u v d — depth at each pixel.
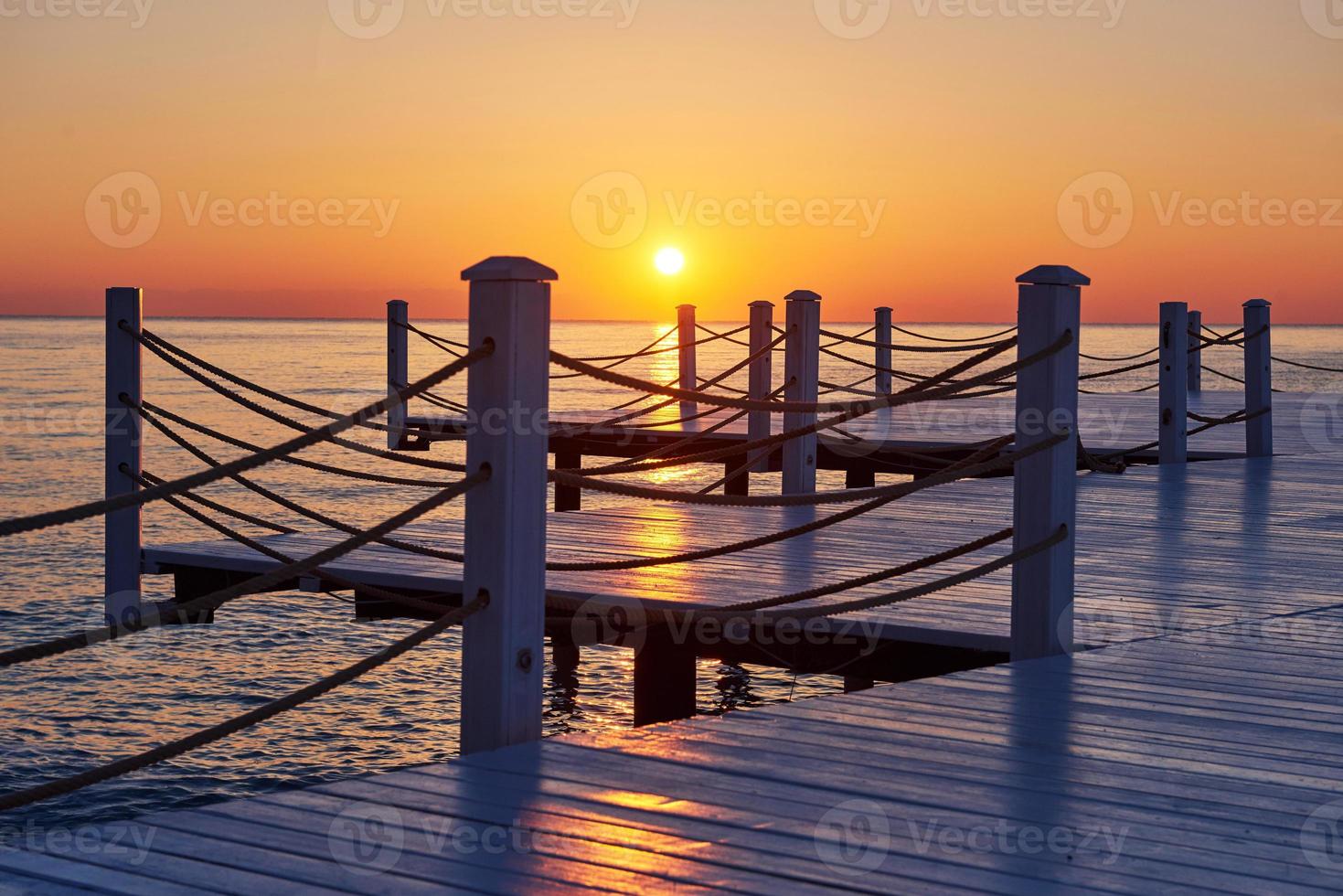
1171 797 3.63
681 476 28.16
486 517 4.07
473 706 4.12
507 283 4.00
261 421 43.78
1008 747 4.09
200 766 9.84
